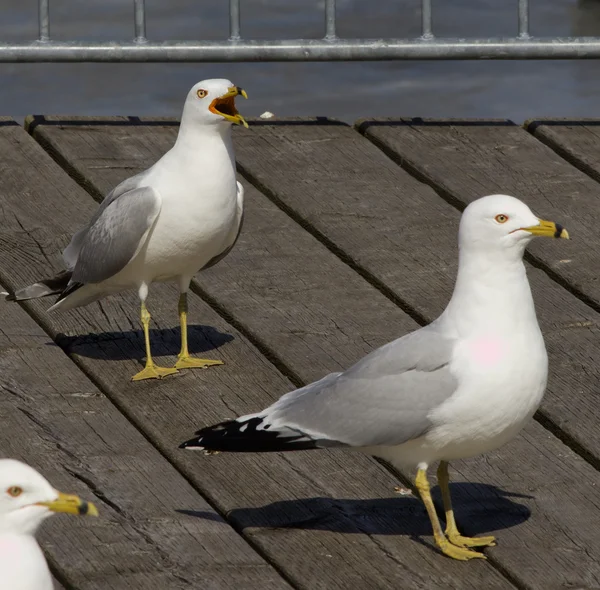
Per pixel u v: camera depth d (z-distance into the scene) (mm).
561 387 10938
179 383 10969
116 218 10961
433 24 20766
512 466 9953
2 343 11453
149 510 9273
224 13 21312
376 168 14578
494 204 8641
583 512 9422
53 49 14836
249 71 19953
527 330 8680
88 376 11188
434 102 18797
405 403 8617
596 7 21516
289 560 8820
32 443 9992
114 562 8680
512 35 20109
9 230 13164
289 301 12180
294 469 9844
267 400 10766
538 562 8852
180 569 8656
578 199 14031
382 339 11609
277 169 14414
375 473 9836
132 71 19875
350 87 19359
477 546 9000
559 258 12992
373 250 13031
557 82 19641
